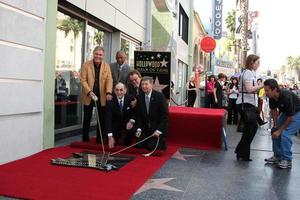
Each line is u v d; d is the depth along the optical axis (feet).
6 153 19.84
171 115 28.32
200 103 67.41
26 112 21.26
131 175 18.67
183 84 83.76
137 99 24.52
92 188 16.24
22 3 20.45
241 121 24.21
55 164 19.88
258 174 20.48
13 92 20.03
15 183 16.42
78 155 22.09
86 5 29.94
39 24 22.17
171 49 61.82
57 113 28.27
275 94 21.72
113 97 24.82
